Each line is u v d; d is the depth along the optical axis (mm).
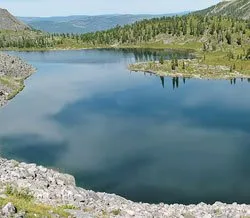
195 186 61906
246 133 92750
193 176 66000
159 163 72562
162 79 186625
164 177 65625
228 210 44219
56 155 76312
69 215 29938
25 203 29344
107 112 115500
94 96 139500
